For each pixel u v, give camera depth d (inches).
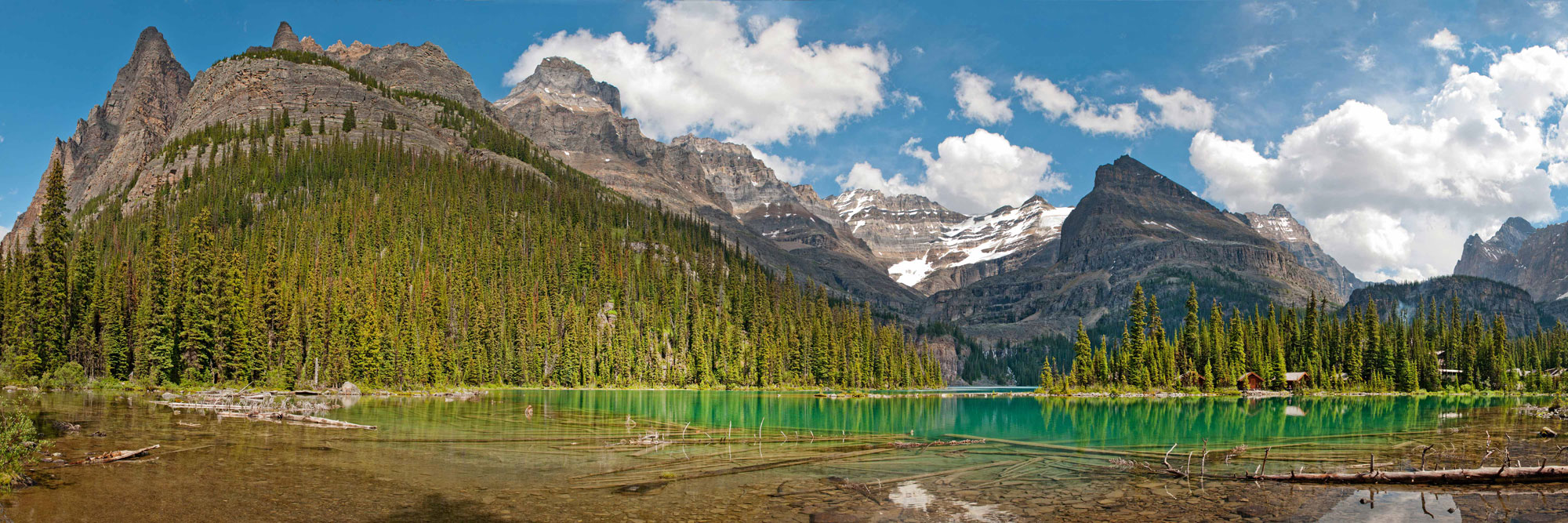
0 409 1644.9
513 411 3715.6
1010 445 2559.1
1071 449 2488.9
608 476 1843.0
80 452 2011.6
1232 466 2113.7
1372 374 7440.9
